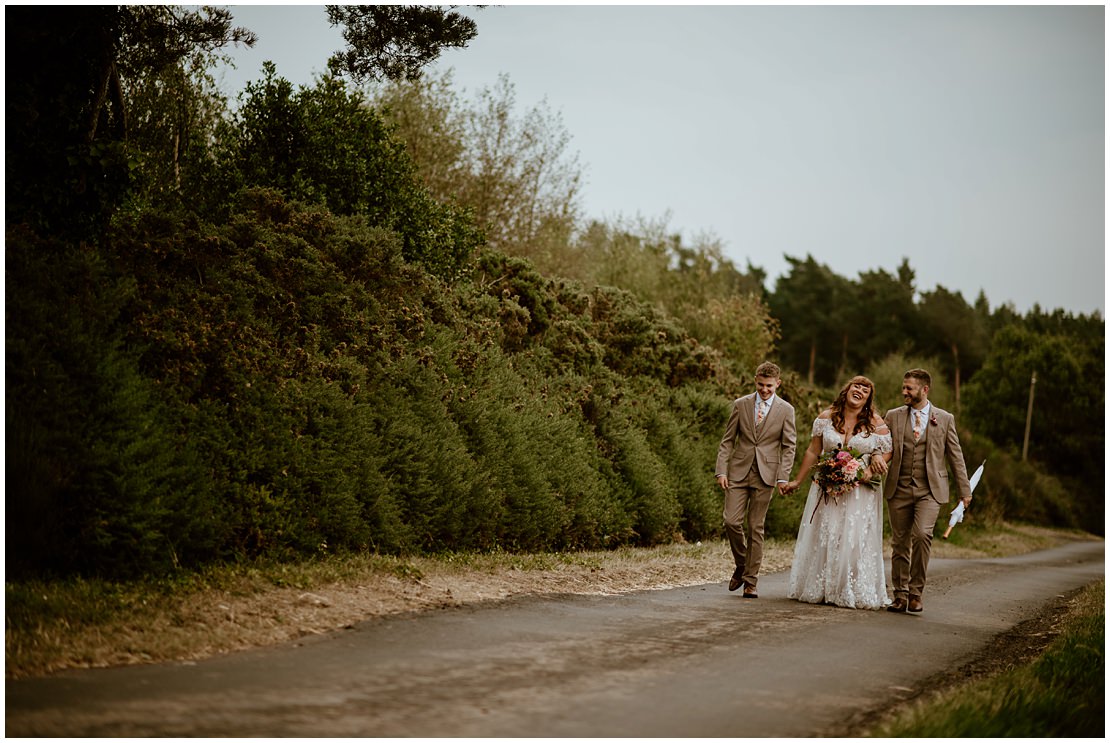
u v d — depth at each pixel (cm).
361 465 1424
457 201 3434
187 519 1157
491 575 1339
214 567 1147
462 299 2105
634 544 2147
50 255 1266
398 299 1777
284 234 1634
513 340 2289
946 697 799
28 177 1476
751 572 1373
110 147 1544
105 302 1237
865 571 1340
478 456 1711
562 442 1975
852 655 979
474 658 853
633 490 2147
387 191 2078
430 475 1552
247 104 2034
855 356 11219
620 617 1106
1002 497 6656
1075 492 9112
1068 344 10050
